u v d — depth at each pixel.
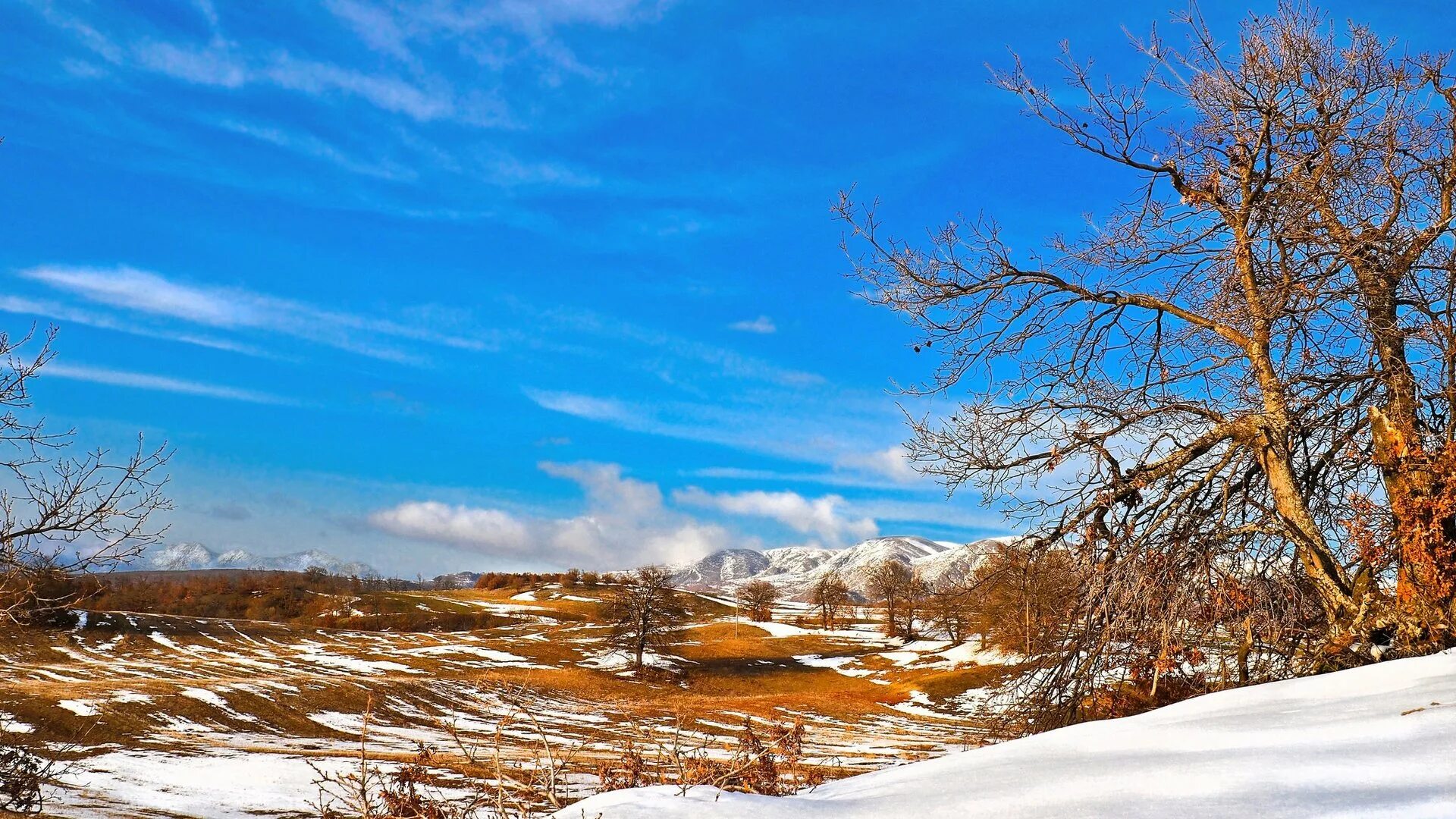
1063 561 11.66
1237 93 11.52
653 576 99.06
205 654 86.69
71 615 89.81
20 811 13.46
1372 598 10.21
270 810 25.83
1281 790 3.72
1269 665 10.79
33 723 36.94
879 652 98.81
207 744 38.72
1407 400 10.59
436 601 156.00
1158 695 10.66
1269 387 11.08
